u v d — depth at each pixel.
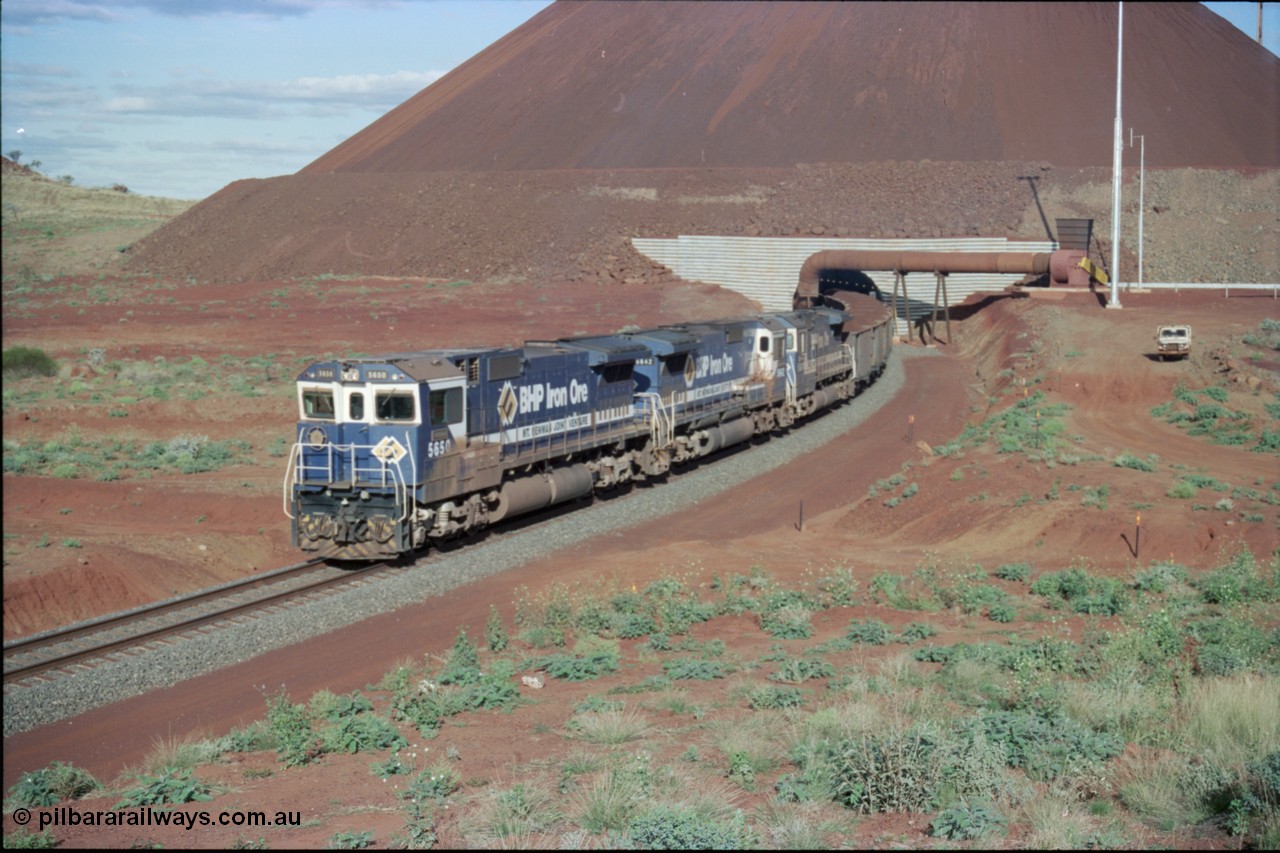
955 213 124.44
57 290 115.94
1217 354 62.03
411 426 29.23
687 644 23.02
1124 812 12.72
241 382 61.19
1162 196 122.25
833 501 40.00
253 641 23.50
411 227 136.25
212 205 154.62
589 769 14.79
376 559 30.11
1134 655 18.86
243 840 12.71
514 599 26.91
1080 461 40.44
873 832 12.27
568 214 134.00
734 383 48.69
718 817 12.64
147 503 38.88
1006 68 171.25
